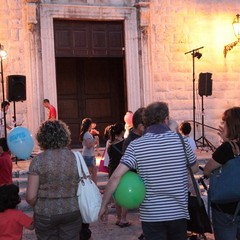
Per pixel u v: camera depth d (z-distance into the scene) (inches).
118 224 278.8
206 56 535.2
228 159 146.1
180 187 137.6
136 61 508.7
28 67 468.8
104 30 507.8
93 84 566.9
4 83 458.6
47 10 474.0
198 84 505.4
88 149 324.5
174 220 135.9
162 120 144.3
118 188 139.7
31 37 468.1
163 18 517.7
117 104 573.3
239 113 148.9
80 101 562.3
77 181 150.9
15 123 407.8
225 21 542.9
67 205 148.2
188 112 527.5
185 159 140.6
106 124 569.0
